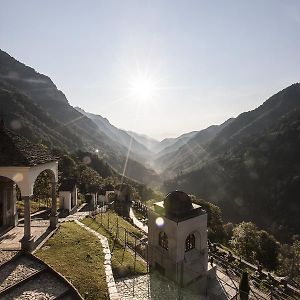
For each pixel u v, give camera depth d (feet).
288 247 207.31
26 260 58.95
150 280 66.74
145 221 159.43
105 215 126.52
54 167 81.87
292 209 315.58
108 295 51.24
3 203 79.51
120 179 386.93
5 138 68.44
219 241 173.27
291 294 80.89
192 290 70.23
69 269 57.72
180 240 70.03
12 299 45.78
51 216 83.15
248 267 98.78
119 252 75.46
